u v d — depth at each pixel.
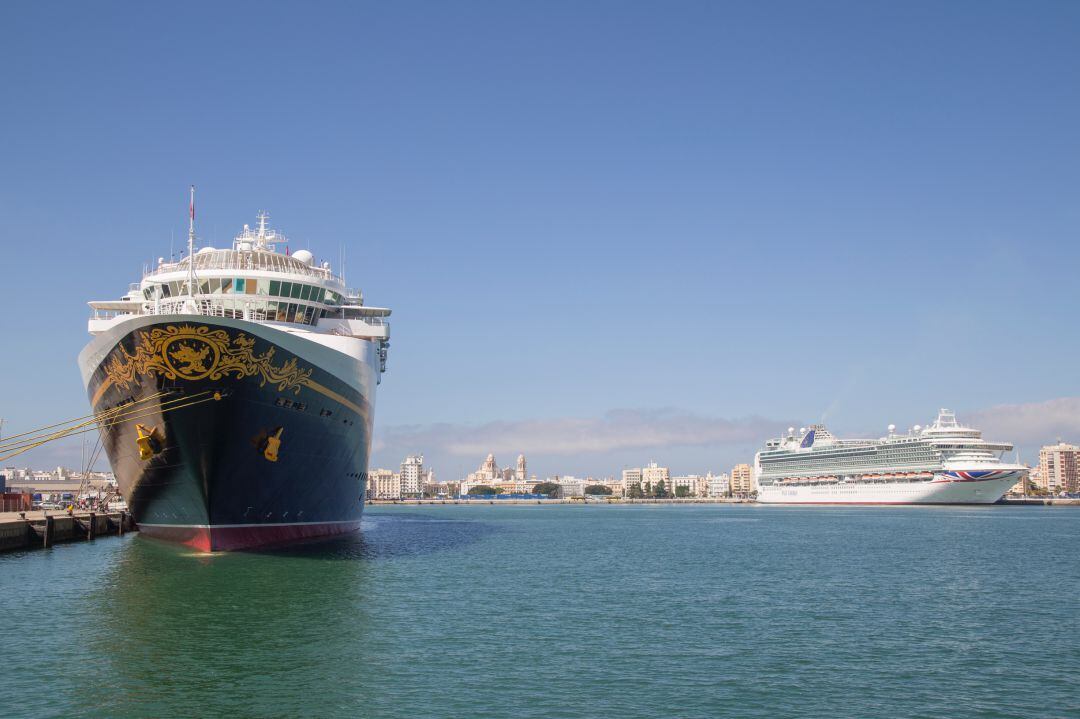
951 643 33.41
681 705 24.75
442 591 44.53
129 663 28.53
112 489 143.00
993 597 45.56
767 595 45.81
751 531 105.94
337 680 26.77
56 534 70.25
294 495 54.72
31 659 28.92
